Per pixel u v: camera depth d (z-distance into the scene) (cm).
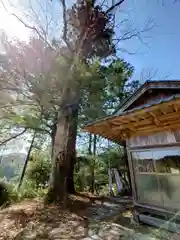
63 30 723
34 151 1188
